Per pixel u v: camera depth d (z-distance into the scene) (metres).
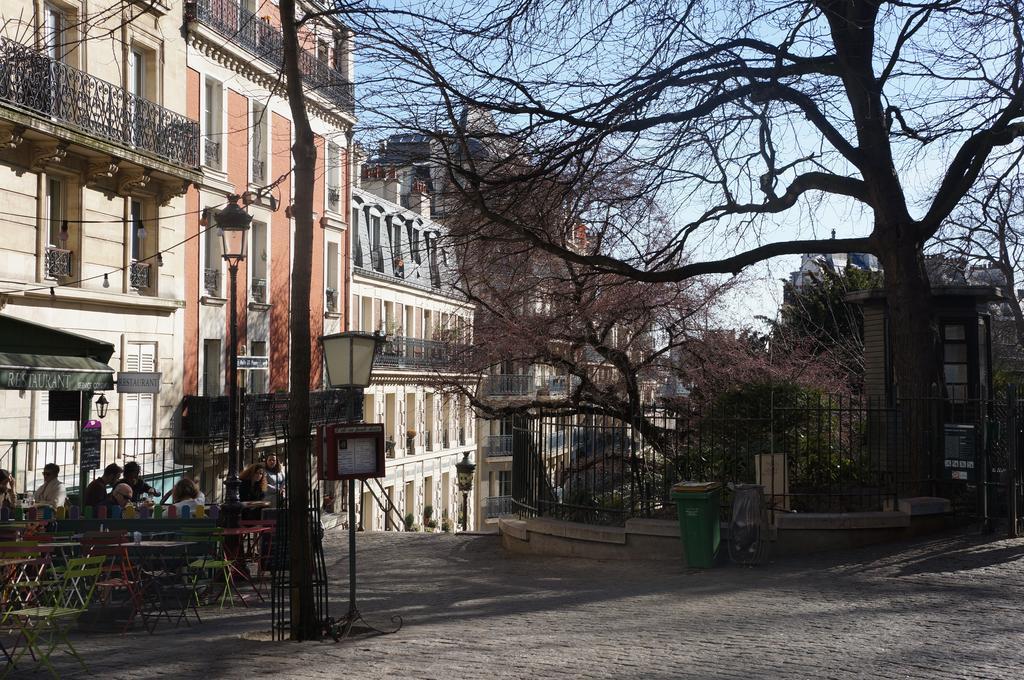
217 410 30.97
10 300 22.88
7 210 22.86
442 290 56.50
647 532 15.00
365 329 47.59
